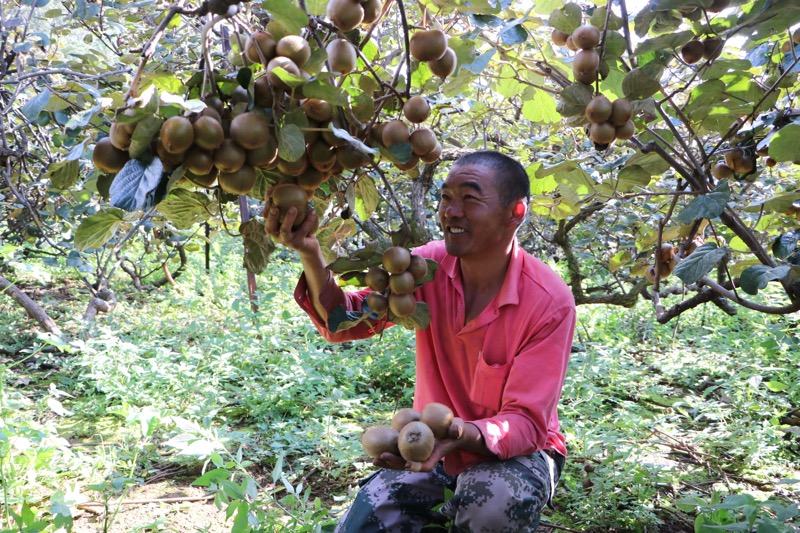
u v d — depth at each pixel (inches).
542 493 88.0
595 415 173.9
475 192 85.0
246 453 153.9
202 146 51.8
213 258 363.3
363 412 186.1
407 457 70.8
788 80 89.1
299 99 57.1
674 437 168.9
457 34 84.9
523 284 92.2
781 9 73.7
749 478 147.6
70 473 135.4
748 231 90.1
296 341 223.6
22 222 210.7
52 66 159.2
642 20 80.1
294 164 60.9
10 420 133.1
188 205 67.4
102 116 91.0
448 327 94.9
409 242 68.6
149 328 242.4
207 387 176.7
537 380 87.7
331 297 88.0
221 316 272.7
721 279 111.5
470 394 95.2
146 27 188.2
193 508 131.2
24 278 312.7
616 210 175.5
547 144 175.8
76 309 268.5
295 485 143.0
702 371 219.0
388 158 64.3
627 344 236.8
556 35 82.9
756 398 186.1
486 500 83.7
